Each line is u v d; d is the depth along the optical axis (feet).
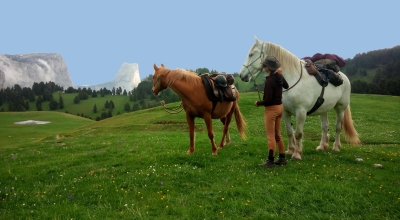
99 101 535.19
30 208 19.40
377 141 55.83
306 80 28.60
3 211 18.95
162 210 18.15
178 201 19.34
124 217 17.26
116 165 29.60
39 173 28.45
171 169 25.59
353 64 551.18
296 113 28.89
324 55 32.42
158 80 28.78
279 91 25.07
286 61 28.55
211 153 31.83
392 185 23.09
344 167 27.48
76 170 28.37
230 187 21.56
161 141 45.85
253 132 66.85
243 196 20.13
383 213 18.52
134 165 28.53
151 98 537.65
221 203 18.95
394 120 87.10
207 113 28.78
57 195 21.42
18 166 33.73
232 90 30.22
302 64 29.63
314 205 19.12
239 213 17.87
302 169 26.27
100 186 22.49
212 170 25.80
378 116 94.43
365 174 25.55
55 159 36.88
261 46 29.58
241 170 25.66
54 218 17.24
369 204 19.49
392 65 440.86
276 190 20.92
